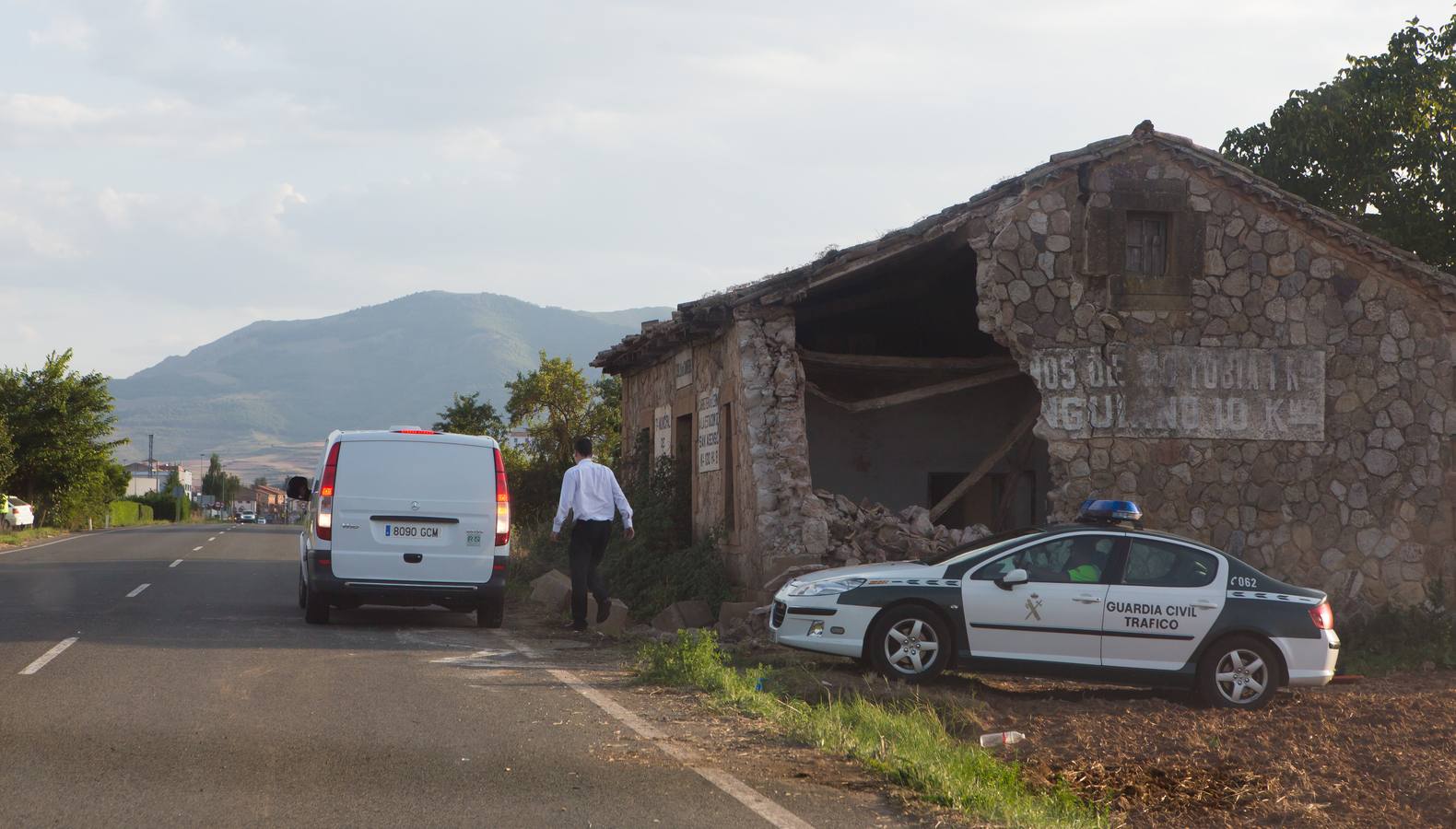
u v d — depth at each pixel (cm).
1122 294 1591
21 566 2411
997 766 760
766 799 647
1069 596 1057
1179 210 1605
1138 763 825
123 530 5272
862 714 870
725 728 840
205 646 1158
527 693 947
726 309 1622
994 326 1570
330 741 740
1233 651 1051
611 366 2453
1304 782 780
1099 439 1578
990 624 1054
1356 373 1625
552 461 4091
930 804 661
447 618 1527
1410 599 1596
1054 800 710
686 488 1981
